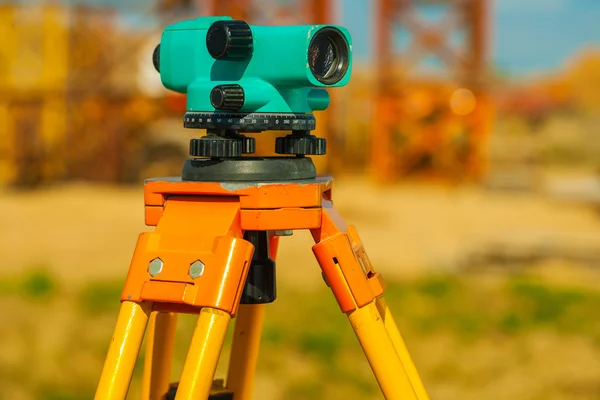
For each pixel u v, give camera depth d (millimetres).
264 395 9352
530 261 16812
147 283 3182
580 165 50781
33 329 11383
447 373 10195
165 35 3576
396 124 32188
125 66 28078
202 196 3328
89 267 16906
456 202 27891
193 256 3160
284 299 13266
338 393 9469
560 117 75000
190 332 10914
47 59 28125
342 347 10914
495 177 32188
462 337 11430
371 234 21703
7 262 17297
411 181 32688
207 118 3377
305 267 16125
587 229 23219
